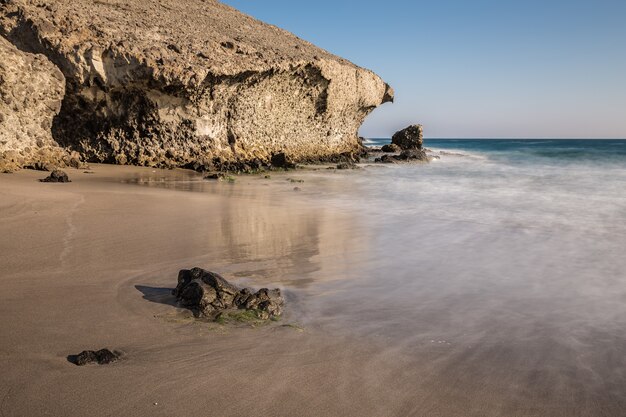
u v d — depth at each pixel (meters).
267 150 31.64
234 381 3.95
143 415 3.43
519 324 5.41
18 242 7.93
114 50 21.98
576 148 64.19
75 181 16.83
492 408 3.72
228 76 25.16
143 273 6.69
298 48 38.88
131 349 4.44
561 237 10.05
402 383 4.04
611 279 7.19
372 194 17.06
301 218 11.63
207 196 14.92
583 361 4.55
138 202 12.65
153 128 24.33
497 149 65.44
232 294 5.57
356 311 5.67
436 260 8.06
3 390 3.65
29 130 19.00
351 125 43.28
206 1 45.84
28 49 21.61
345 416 3.54
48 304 5.40
